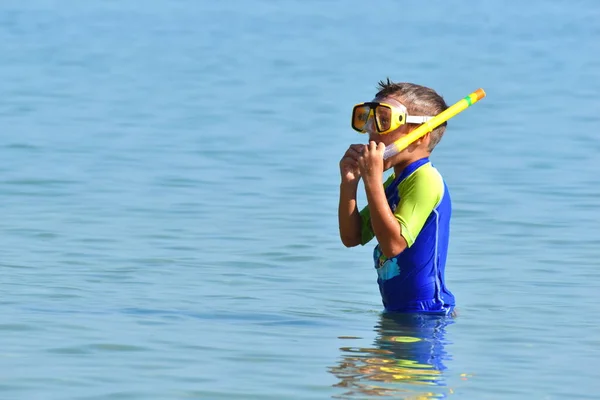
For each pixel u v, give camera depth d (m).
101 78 73.31
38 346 19.34
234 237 31.08
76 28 109.12
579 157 46.22
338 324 21.38
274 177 41.16
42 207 34.88
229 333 20.55
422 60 85.88
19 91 65.62
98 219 33.16
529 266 27.95
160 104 61.59
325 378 17.66
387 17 126.81
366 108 20.64
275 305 23.31
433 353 19.31
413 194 20.41
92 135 50.44
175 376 17.70
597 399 17.00
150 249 29.23
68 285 24.80
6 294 23.69
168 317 21.88
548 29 114.06
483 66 82.56
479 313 22.75
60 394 16.73
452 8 139.75
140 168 42.44
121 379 17.53
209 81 72.75
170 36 103.50
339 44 97.50
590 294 24.94
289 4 141.75
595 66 83.12
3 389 16.91
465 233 32.09
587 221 33.94
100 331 20.50
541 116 58.53
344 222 20.89
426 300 21.25
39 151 45.75
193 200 36.56
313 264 27.98
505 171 42.91
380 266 21.39
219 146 48.09
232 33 106.94
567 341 20.55
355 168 20.78
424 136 20.61
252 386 17.23
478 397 16.94
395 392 17.02
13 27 108.25
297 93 66.81
